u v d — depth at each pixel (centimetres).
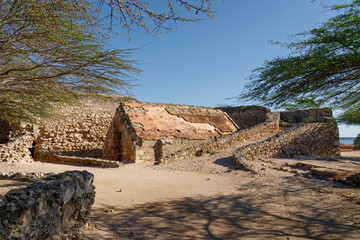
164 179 966
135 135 1569
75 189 387
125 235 405
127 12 332
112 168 1249
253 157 1470
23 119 800
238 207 588
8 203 278
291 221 478
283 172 1055
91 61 430
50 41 396
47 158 1739
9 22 351
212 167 1207
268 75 449
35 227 298
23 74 496
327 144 1897
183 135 1730
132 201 645
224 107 2819
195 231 432
